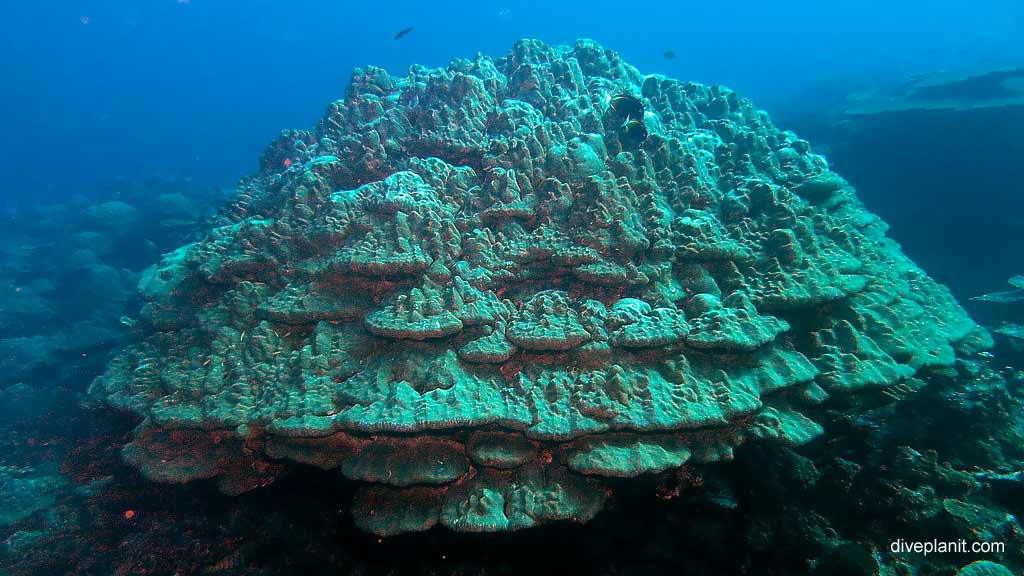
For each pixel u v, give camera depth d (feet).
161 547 6.70
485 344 6.59
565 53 13.23
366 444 6.25
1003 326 11.50
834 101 29.07
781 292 7.48
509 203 7.99
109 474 8.05
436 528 6.03
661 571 6.03
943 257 16.24
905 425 7.61
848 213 10.48
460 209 8.49
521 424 5.95
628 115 9.52
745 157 10.30
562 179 8.52
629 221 7.68
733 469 6.46
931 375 8.21
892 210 17.83
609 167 8.82
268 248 8.39
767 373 6.75
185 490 7.20
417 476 5.85
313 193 8.93
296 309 7.21
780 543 6.02
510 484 6.03
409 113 10.58
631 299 7.12
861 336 7.52
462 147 9.25
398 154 9.95
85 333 15.07
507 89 11.10
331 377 6.75
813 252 8.46
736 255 7.82
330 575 6.17
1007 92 17.44
